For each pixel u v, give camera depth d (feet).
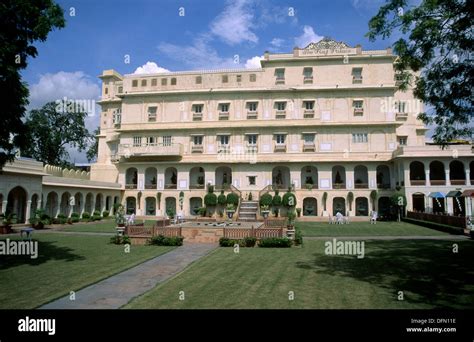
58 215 112.98
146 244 67.56
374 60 144.66
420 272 40.81
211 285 36.37
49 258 52.24
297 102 144.25
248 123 144.97
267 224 92.79
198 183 149.59
